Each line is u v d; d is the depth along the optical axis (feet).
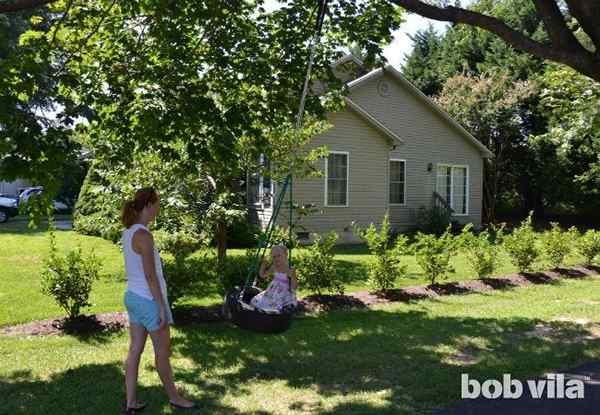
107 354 20.04
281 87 26.27
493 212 91.71
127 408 14.65
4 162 17.89
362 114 58.70
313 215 56.44
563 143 42.68
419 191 71.31
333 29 26.81
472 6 31.30
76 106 19.52
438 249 35.29
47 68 19.52
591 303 30.53
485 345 21.45
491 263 37.52
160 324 14.53
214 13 24.52
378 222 61.52
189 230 29.45
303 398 15.87
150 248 14.46
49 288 23.38
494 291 34.35
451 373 17.89
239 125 24.47
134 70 23.68
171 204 28.58
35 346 20.79
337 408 15.02
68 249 46.73
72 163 19.77
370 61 25.70
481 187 78.74
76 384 16.90
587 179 82.43
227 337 22.53
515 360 19.26
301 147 40.22
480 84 88.79
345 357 19.85
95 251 45.85
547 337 22.75
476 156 77.71
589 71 17.28
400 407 15.05
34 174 18.75
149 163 28.84
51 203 20.22
